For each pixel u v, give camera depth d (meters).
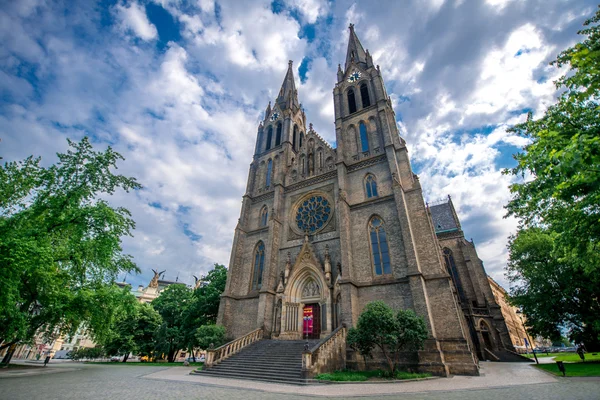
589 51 9.33
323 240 38.03
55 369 33.06
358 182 39.56
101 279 29.50
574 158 7.52
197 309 47.56
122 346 51.91
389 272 31.84
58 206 25.22
